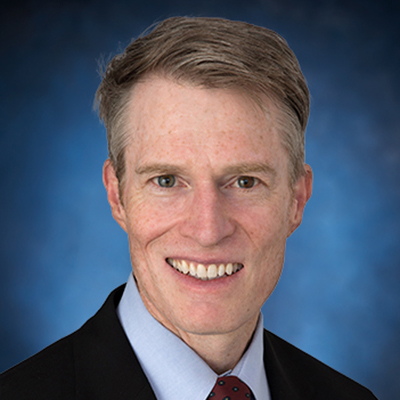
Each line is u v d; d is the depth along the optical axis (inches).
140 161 71.2
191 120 68.4
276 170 72.1
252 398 77.7
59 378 74.1
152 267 73.2
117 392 72.5
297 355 94.4
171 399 73.9
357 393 93.5
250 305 73.7
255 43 69.6
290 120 73.9
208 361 76.5
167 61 69.1
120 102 74.8
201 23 70.7
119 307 81.6
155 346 75.2
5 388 73.6
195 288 71.7
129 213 74.3
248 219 71.0
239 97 69.2
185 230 70.0
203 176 68.6
